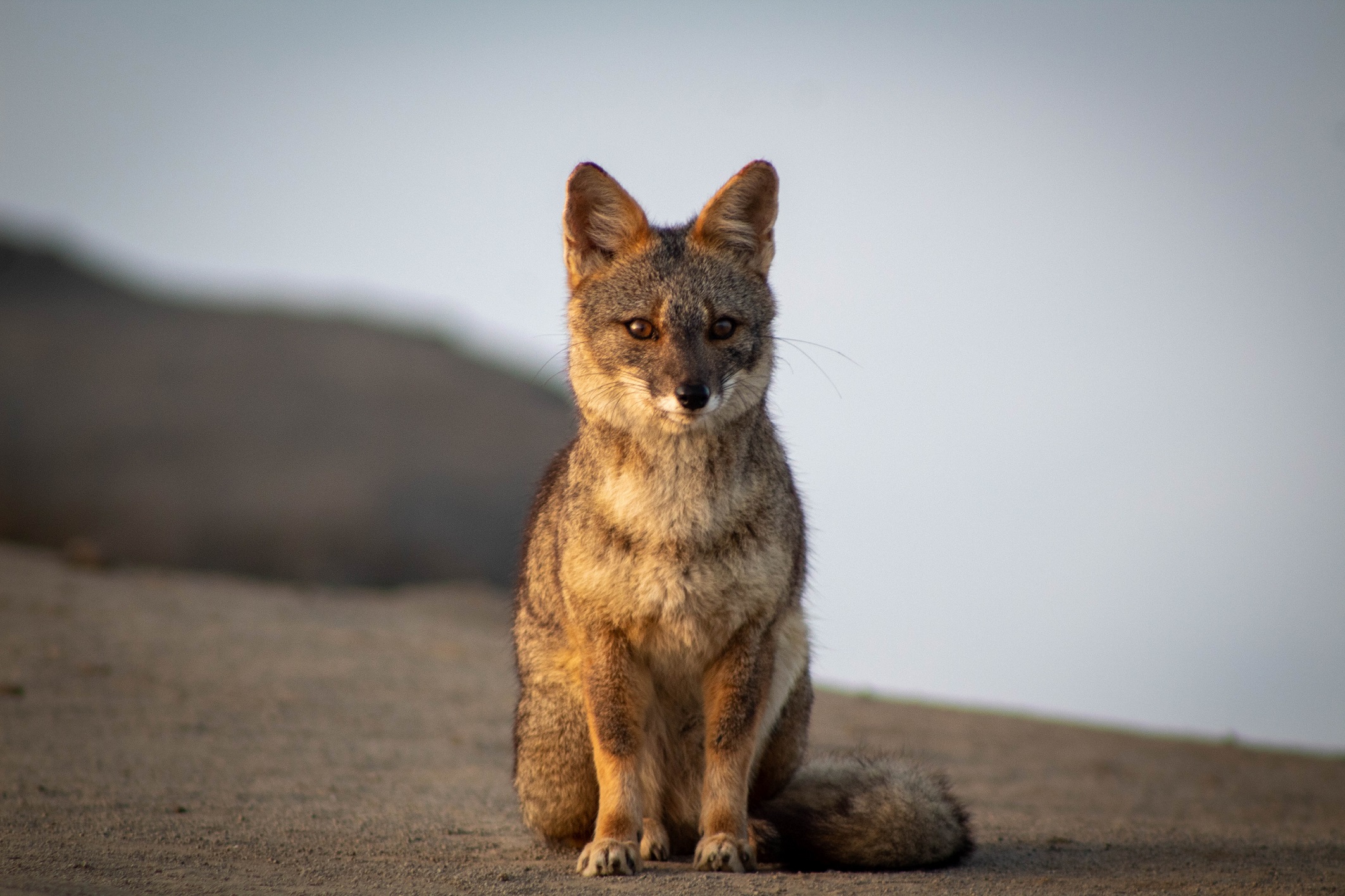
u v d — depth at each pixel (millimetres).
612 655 15516
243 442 87375
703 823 15578
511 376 121875
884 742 31234
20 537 70750
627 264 16875
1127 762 31531
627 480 15398
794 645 16875
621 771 15383
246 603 43875
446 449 94250
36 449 81125
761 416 16531
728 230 17484
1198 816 23766
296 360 110438
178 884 13172
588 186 17281
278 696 29531
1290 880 15055
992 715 38469
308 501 78562
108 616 36594
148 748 23469
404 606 50812
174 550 71500
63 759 21938
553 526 17031
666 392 15234
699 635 15383
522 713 17391
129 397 93250
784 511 16094
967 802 23719
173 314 121250
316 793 20766
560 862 15891
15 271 123750
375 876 14250
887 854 15531
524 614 17828
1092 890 14109
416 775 23156
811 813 15805
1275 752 35438
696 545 15172
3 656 30344
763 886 13914
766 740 17203
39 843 15469
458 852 16484
